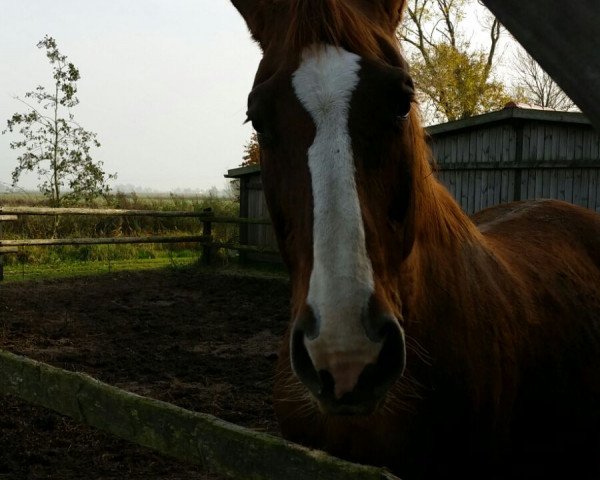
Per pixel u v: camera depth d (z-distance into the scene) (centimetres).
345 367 143
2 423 449
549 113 1003
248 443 159
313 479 144
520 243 279
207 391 540
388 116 164
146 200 1908
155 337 732
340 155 156
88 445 423
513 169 1065
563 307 255
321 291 147
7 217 1091
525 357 226
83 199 1739
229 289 1057
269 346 703
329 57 166
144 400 190
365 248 151
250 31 219
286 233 178
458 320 202
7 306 872
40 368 228
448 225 221
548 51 64
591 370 255
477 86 2308
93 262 1376
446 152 1155
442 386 193
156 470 392
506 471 227
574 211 327
